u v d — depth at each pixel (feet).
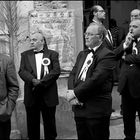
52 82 16.98
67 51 21.86
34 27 20.90
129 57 14.33
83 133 13.21
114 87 21.39
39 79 16.96
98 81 12.34
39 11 21.21
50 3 21.90
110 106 13.00
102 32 13.09
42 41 17.31
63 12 21.71
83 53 13.58
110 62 12.59
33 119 17.57
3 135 14.03
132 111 14.87
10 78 14.01
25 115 20.33
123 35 16.01
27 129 18.80
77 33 22.30
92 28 12.97
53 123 17.61
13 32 17.34
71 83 13.78
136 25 14.53
